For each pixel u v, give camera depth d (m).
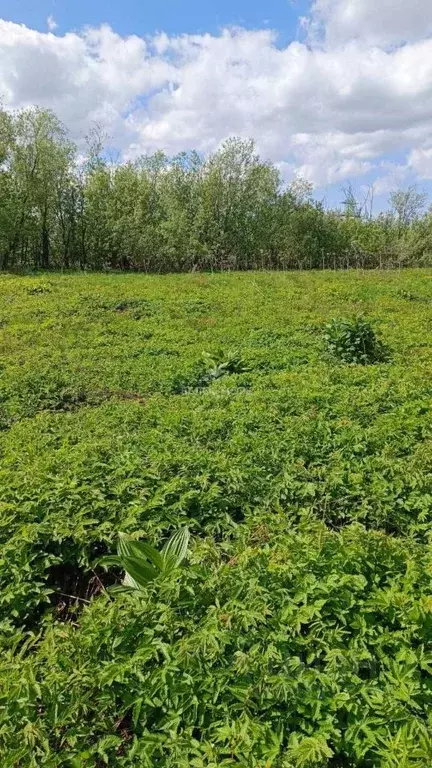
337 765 2.58
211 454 5.78
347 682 2.76
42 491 4.91
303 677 2.71
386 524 4.85
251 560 3.59
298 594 3.23
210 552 3.93
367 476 5.34
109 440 6.21
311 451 5.89
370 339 11.38
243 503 5.01
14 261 40.47
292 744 2.47
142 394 9.51
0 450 6.43
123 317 16.67
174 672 2.78
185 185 42.31
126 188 42.78
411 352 11.62
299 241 46.12
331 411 7.14
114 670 2.81
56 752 2.62
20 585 4.01
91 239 43.41
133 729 2.79
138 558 3.86
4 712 2.66
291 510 4.88
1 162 36.78
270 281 25.08
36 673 2.95
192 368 10.59
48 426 7.22
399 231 46.72
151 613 3.16
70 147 40.16
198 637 2.86
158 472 5.29
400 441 6.17
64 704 2.72
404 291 21.14
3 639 3.34
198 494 4.93
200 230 40.72
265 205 44.72
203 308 17.78
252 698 2.63
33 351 12.25
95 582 4.57
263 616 3.02
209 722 2.67
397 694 2.71
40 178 39.00
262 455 5.69
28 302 18.39
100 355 12.00
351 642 3.03
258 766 2.31
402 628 3.15
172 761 2.48
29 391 9.19
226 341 13.20
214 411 7.26
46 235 42.03
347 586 3.32
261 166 43.50
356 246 44.12
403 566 3.65
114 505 4.80
